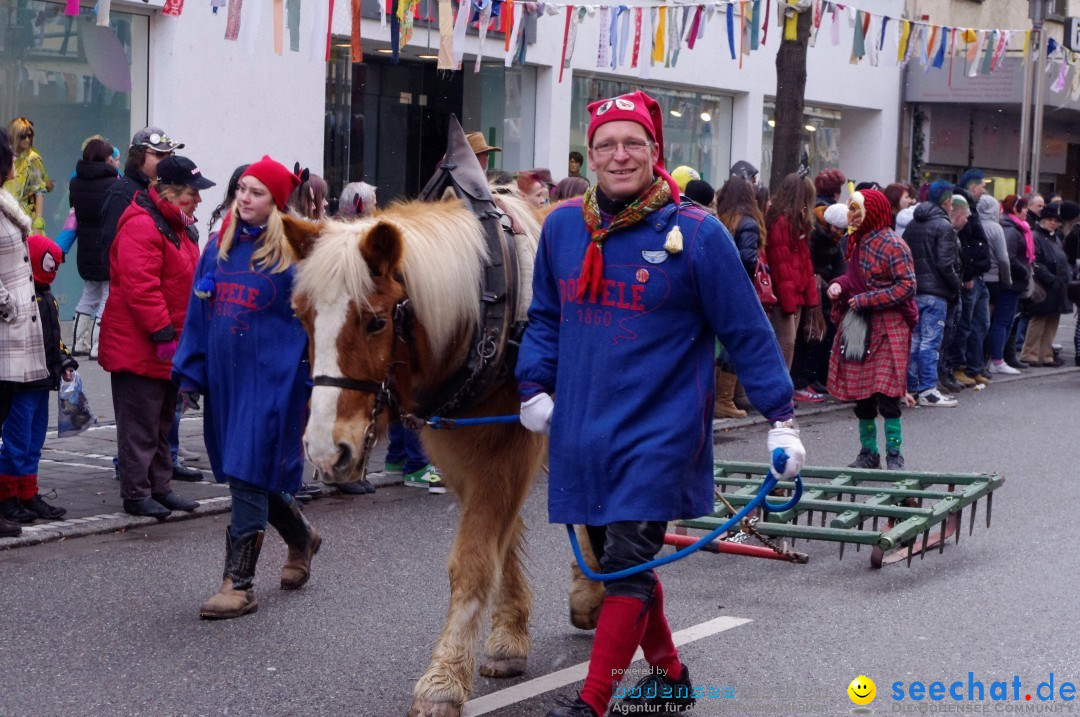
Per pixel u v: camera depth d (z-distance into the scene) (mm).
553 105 16359
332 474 3740
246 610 5387
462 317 4125
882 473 7137
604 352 3826
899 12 21391
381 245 3793
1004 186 25812
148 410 6801
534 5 9969
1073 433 10797
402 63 15367
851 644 5168
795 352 11875
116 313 6715
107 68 12188
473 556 4203
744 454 9414
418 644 5082
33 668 4715
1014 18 24250
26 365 6098
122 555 6262
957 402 12555
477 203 4441
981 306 13820
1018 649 5117
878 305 8211
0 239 6004
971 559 6547
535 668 4840
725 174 19797
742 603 5742
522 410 4031
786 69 12258
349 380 3783
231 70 12828
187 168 6762
